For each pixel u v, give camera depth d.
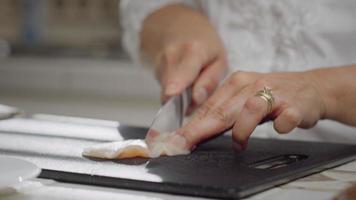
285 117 0.98
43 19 3.14
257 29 1.40
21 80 2.92
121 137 1.08
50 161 0.89
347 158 0.98
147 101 2.72
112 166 0.87
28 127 1.14
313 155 0.98
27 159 0.90
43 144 1.00
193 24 1.42
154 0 1.62
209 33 1.38
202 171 0.85
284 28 1.36
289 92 1.02
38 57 2.93
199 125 0.98
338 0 1.31
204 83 1.25
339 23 1.32
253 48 1.41
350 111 1.09
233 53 1.43
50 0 3.14
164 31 1.43
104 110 2.71
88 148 0.94
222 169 0.86
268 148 1.04
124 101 2.76
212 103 1.02
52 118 1.26
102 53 2.93
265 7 1.38
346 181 0.85
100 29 3.13
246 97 1.00
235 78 1.05
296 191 0.79
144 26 1.51
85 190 0.79
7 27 3.17
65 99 2.83
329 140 1.29
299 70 1.36
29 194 0.77
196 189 0.77
